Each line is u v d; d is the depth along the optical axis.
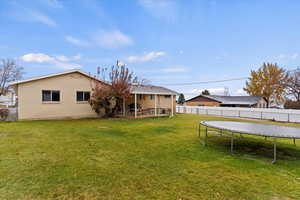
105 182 2.94
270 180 3.19
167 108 18.17
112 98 12.90
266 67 27.72
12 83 10.20
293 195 2.69
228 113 18.75
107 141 5.88
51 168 3.47
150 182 2.99
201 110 21.64
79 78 12.80
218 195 2.63
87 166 3.63
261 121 14.18
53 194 2.53
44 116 11.38
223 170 3.62
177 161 4.10
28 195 2.48
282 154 4.88
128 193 2.61
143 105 17.41
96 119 12.26
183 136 7.02
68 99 12.32
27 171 3.29
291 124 12.19
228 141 6.31
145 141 6.05
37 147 4.93
